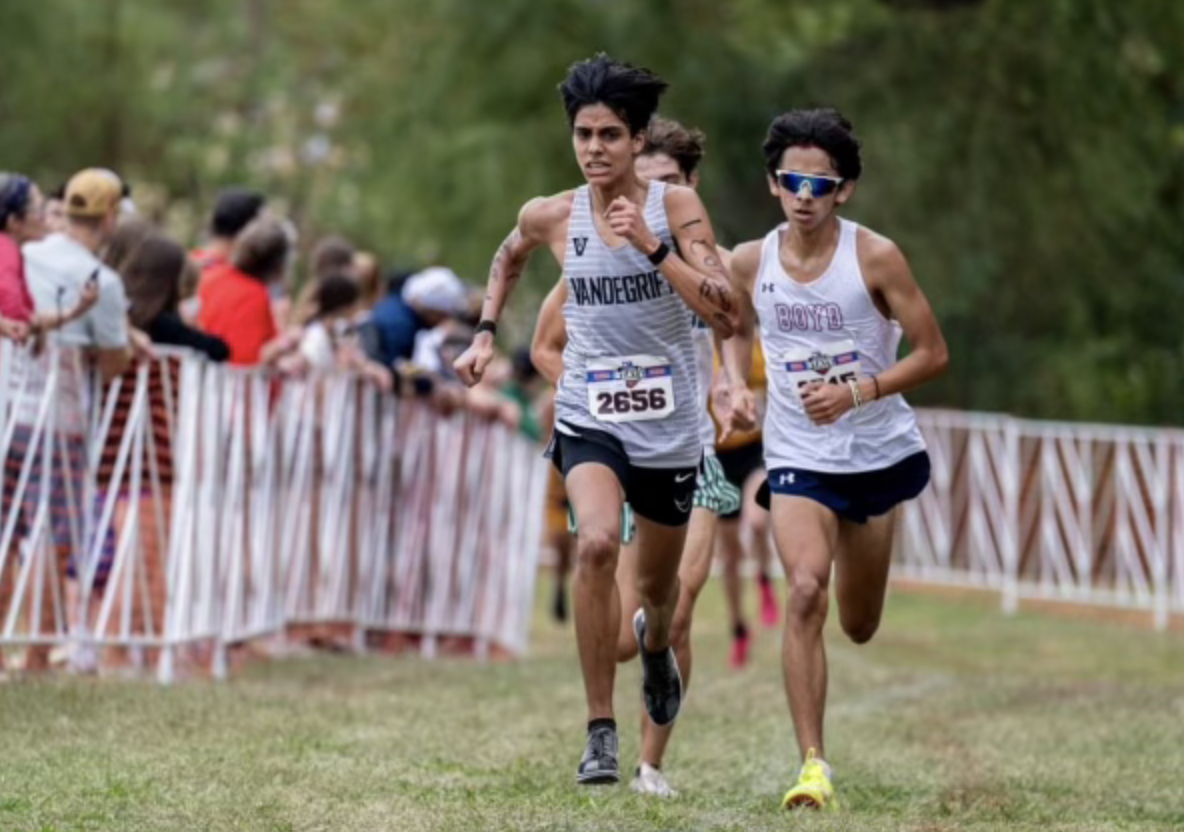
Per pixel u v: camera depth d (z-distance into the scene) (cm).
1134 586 3884
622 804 1574
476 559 3111
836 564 1733
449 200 5219
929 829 1501
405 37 5844
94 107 6266
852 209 5181
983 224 5191
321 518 2661
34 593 2053
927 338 1664
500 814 1502
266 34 6762
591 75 1526
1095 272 5425
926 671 2900
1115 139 5209
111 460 2139
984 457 4216
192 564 2238
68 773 1605
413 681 2412
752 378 2755
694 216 1549
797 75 5162
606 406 1561
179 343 2286
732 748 2002
